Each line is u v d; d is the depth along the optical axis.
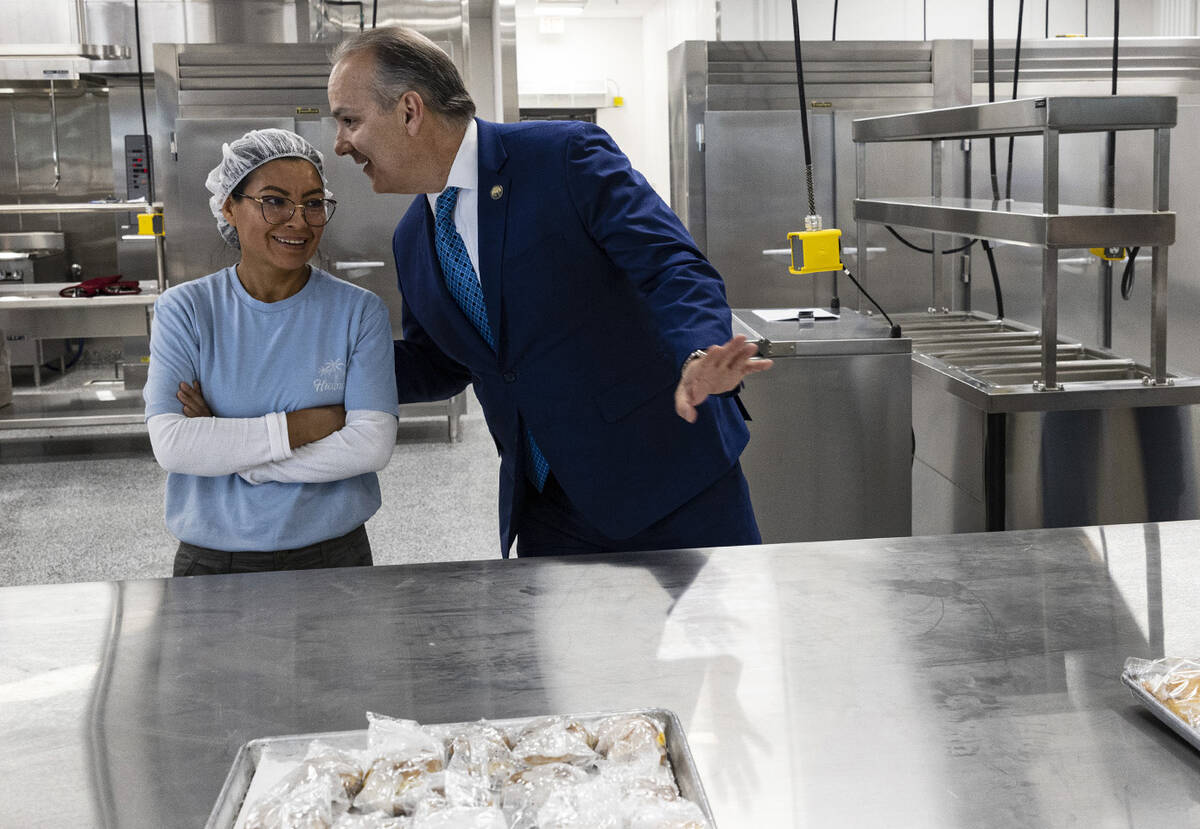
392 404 1.94
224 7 6.75
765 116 5.53
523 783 0.92
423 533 4.44
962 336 3.59
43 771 1.03
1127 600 1.37
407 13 6.22
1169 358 5.63
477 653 1.27
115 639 1.33
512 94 6.23
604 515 1.96
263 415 1.88
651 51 11.30
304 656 1.27
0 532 4.56
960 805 0.94
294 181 1.80
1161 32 6.68
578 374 1.90
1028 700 1.12
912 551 1.56
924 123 3.20
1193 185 5.44
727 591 1.43
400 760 0.95
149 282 6.47
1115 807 0.93
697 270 1.72
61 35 6.75
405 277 2.04
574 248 1.85
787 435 2.84
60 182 8.09
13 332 6.15
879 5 6.37
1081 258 5.66
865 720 1.08
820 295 5.72
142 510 4.86
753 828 0.91
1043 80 5.81
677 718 1.03
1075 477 2.72
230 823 0.92
